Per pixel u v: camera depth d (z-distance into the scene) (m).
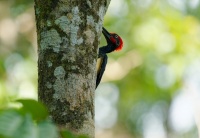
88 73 5.53
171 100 19.77
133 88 16.72
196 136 21.77
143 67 16.14
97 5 5.74
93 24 5.67
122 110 20.77
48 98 5.42
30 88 13.98
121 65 16.48
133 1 16.03
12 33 15.56
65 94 5.39
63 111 5.36
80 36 5.57
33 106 3.88
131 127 21.50
